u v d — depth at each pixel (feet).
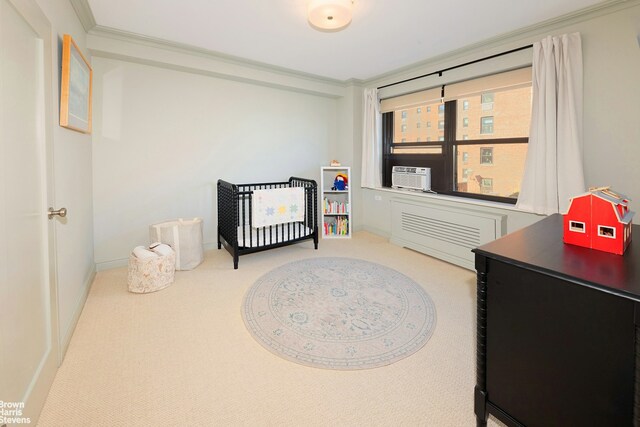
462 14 8.34
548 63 8.60
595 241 4.24
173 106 11.80
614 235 4.07
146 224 11.62
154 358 6.22
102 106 10.46
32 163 4.80
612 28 7.84
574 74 8.34
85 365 5.96
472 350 6.54
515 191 10.82
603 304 3.22
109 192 10.82
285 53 11.31
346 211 15.67
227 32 9.54
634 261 3.76
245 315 7.92
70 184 7.31
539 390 3.80
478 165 11.84
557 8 8.04
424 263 11.66
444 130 12.84
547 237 4.87
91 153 10.19
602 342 3.26
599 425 3.33
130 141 11.06
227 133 13.15
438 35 9.68
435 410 5.00
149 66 11.19
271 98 14.23
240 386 5.50
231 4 7.91
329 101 16.17
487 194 11.60
